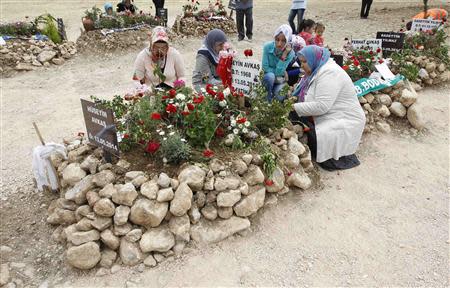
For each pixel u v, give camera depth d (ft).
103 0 62.59
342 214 12.43
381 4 53.11
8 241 11.30
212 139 12.71
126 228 10.41
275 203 12.37
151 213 10.23
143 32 33.04
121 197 10.44
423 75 21.85
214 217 11.05
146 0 62.13
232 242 11.03
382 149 16.21
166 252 10.43
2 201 12.96
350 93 14.19
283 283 9.94
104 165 11.44
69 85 25.29
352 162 14.99
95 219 10.43
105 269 10.19
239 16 33.94
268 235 11.41
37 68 28.27
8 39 30.25
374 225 11.99
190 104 11.56
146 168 11.48
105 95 23.16
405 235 11.59
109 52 31.01
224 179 11.17
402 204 12.97
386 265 10.53
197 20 37.06
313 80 14.19
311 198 13.06
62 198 11.54
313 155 14.58
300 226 11.84
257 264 10.46
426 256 10.82
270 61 16.30
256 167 11.80
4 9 56.13
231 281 9.93
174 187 10.77
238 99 13.85
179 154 11.40
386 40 22.35
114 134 10.94
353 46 21.66
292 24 34.37
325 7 52.70
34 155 12.41
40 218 12.12
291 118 14.90
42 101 22.44
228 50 14.30
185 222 10.61
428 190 13.73
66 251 10.68
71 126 18.85
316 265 10.50
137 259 10.20
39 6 58.44
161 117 12.57
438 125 18.31
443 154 16.01
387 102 17.98
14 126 19.06
